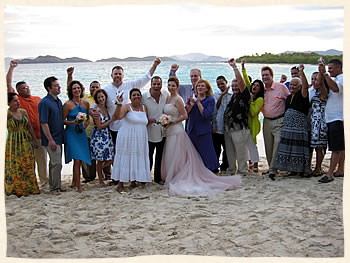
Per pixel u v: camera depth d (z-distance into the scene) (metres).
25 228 4.76
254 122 6.89
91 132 6.58
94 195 5.91
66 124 6.12
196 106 6.52
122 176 6.03
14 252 4.24
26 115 6.00
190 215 5.02
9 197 5.90
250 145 7.07
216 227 4.71
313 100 6.38
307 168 6.40
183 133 6.40
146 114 6.33
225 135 6.91
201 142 6.50
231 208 5.29
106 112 6.37
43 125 5.84
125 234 4.61
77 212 5.23
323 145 6.34
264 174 6.95
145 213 5.17
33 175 6.02
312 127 6.35
